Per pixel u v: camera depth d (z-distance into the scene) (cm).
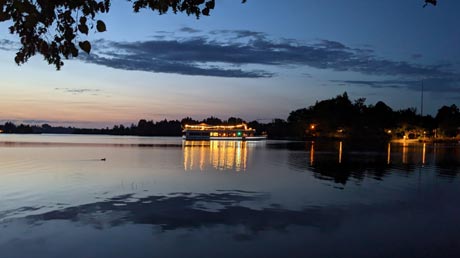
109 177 3331
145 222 1762
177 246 1449
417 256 1366
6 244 1448
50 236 1543
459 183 3152
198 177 3394
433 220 1873
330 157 6219
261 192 2594
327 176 3553
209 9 686
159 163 4819
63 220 1781
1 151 7244
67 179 3169
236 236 1573
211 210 2016
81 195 2398
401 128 17062
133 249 1410
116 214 1905
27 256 1336
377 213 2002
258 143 13700
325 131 17938
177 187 2773
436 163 5159
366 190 2734
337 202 2272
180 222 1772
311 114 18912
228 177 3409
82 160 5184
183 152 7362
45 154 6412
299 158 5966
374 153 7425
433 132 18488
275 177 3444
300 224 1764
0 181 3023
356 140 16300
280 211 2014
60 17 581
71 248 1414
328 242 1513
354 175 3662
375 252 1406
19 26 577
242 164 4825
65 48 593
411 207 2159
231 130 17488
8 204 2108
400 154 7162
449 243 1512
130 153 6862
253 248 1438
